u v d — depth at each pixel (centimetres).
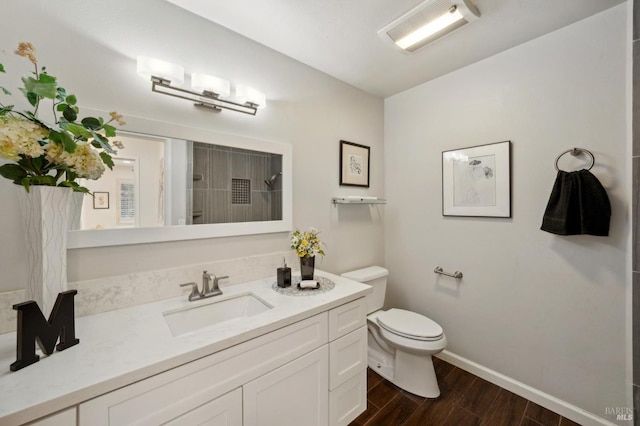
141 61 118
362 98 233
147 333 96
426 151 220
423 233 223
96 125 96
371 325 202
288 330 112
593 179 137
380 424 147
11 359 80
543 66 159
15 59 100
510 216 173
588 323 145
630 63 129
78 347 86
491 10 139
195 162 142
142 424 77
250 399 100
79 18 111
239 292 142
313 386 123
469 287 195
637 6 115
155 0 129
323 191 203
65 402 65
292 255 183
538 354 163
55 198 91
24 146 77
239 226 157
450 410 157
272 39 163
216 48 149
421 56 182
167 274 132
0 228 98
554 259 156
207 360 89
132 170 124
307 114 193
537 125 162
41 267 89
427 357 171
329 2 133
